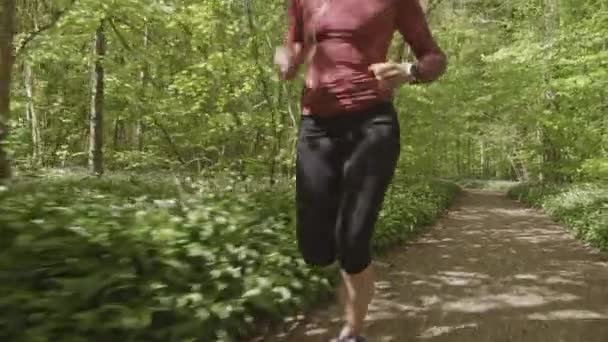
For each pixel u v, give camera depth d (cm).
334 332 353
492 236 995
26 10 1301
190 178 1118
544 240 948
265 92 1170
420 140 1652
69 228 369
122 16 1073
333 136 259
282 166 1265
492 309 432
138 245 361
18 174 1020
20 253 317
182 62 1323
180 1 1144
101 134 1290
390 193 1297
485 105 2170
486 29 2147
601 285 538
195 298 321
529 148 2242
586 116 1638
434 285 519
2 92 804
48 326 259
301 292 410
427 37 258
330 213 268
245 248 435
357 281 274
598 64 1339
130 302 302
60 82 1686
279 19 1154
